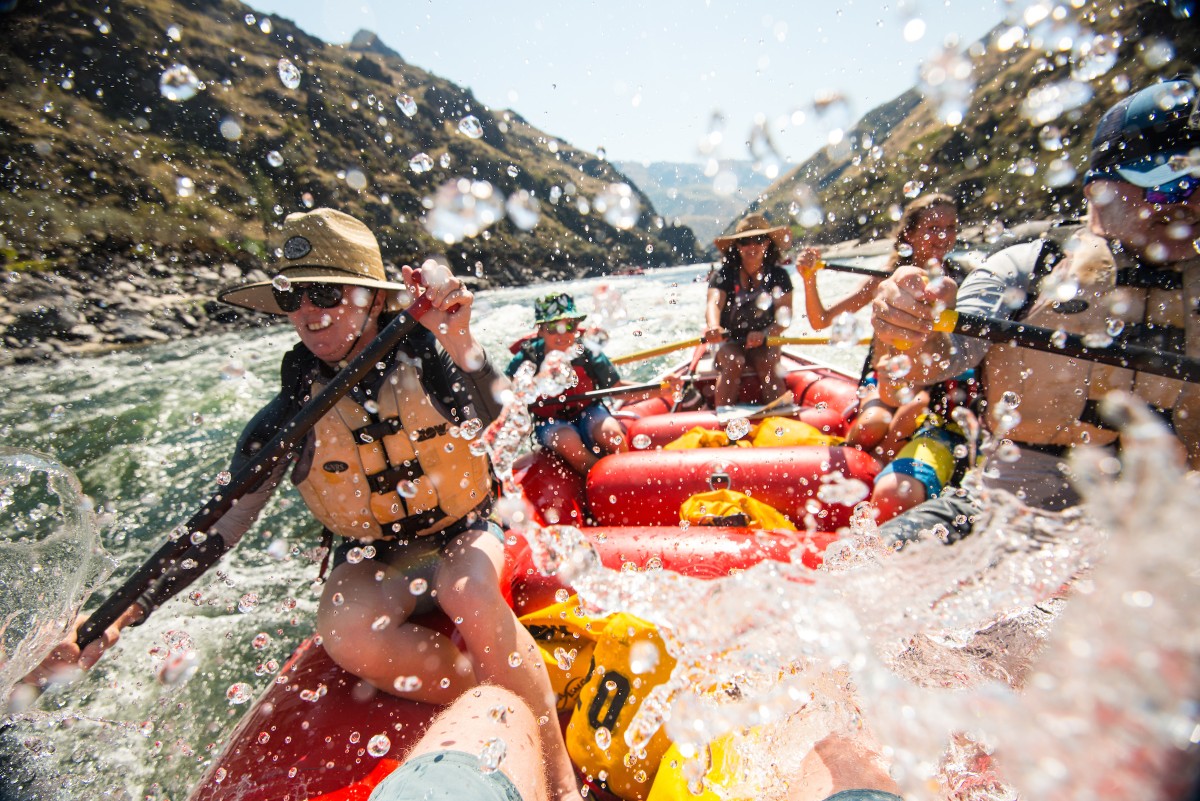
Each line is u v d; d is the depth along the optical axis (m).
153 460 4.65
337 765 1.21
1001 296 1.65
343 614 1.36
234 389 6.90
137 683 2.09
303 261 1.44
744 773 1.08
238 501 1.51
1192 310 1.40
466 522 1.56
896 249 2.45
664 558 1.70
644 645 1.14
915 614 1.09
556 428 2.68
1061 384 1.53
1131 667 0.39
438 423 1.47
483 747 0.99
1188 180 1.31
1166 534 0.43
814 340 3.44
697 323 7.29
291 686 1.43
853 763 0.97
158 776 1.66
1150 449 0.49
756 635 1.13
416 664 1.36
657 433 2.96
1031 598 1.06
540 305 2.93
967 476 1.67
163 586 1.40
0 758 1.22
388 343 1.40
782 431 2.71
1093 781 0.39
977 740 0.82
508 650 1.32
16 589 1.21
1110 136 1.39
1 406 6.17
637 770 1.26
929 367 1.71
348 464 1.45
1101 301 1.49
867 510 1.71
